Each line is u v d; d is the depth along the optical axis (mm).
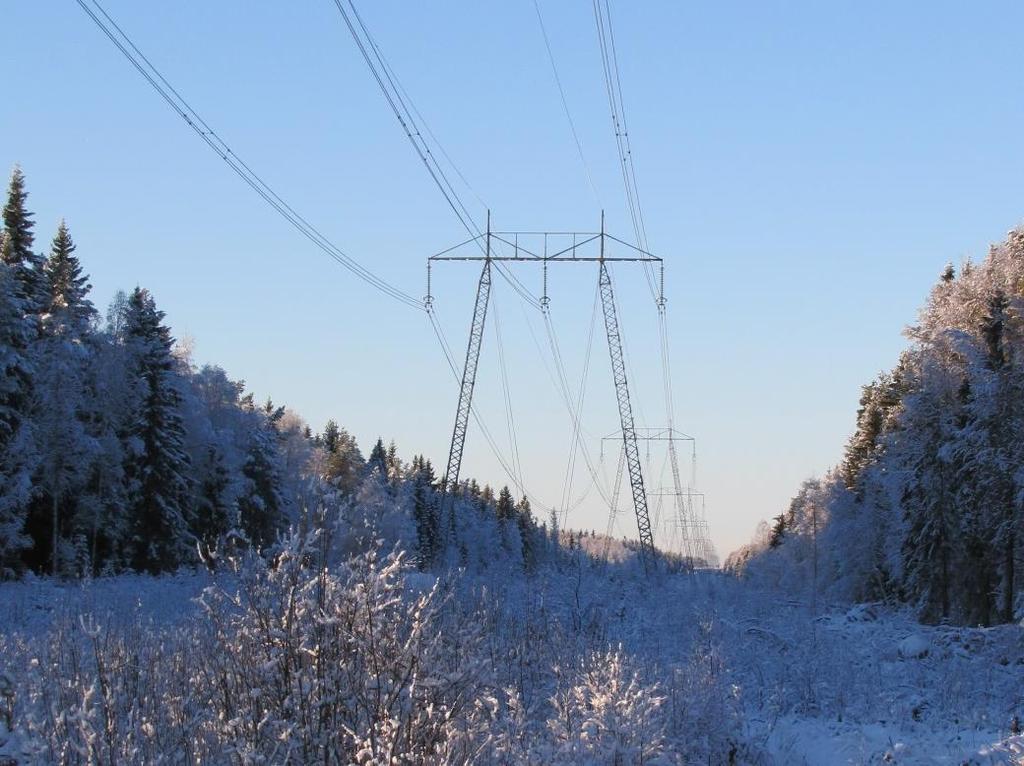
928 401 50531
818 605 43844
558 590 26016
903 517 54719
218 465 67750
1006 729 16266
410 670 8789
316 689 8766
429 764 8594
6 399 48781
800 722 17359
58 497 52719
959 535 48875
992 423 46094
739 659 21438
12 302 48812
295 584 9258
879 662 23562
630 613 26031
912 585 53438
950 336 49250
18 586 37156
